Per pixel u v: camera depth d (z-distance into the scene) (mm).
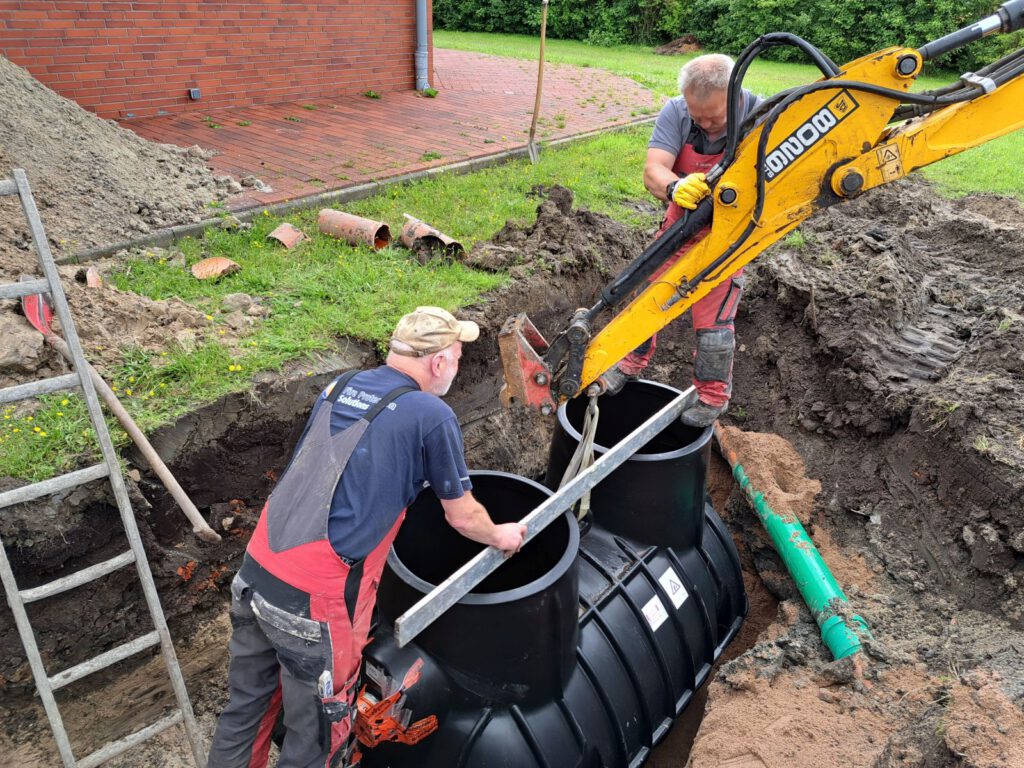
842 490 5020
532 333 3387
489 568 2930
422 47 11398
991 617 4023
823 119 2980
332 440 2613
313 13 10125
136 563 3354
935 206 7613
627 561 3836
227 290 5176
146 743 4156
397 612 3045
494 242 6164
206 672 4387
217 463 4133
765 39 2900
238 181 7082
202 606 4230
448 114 10328
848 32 21031
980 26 2895
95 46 8281
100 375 4039
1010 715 2826
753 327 6105
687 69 3354
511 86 13070
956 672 3635
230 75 9578
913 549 4570
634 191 7594
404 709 2961
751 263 6270
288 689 2721
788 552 4520
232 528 4254
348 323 4848
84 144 6348
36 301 3703
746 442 5270
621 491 3791
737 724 3572
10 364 3910
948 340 5359
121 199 6031
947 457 4492
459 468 2678
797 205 3125
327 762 2781
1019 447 4215
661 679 3764
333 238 6039
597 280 6199
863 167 3039
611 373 4074
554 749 3180
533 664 3086
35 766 3908
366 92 11188
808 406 5453
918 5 19797
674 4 24062
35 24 7801
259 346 4512
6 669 3652
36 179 5688
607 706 3451
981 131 2988
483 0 26703
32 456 3549
